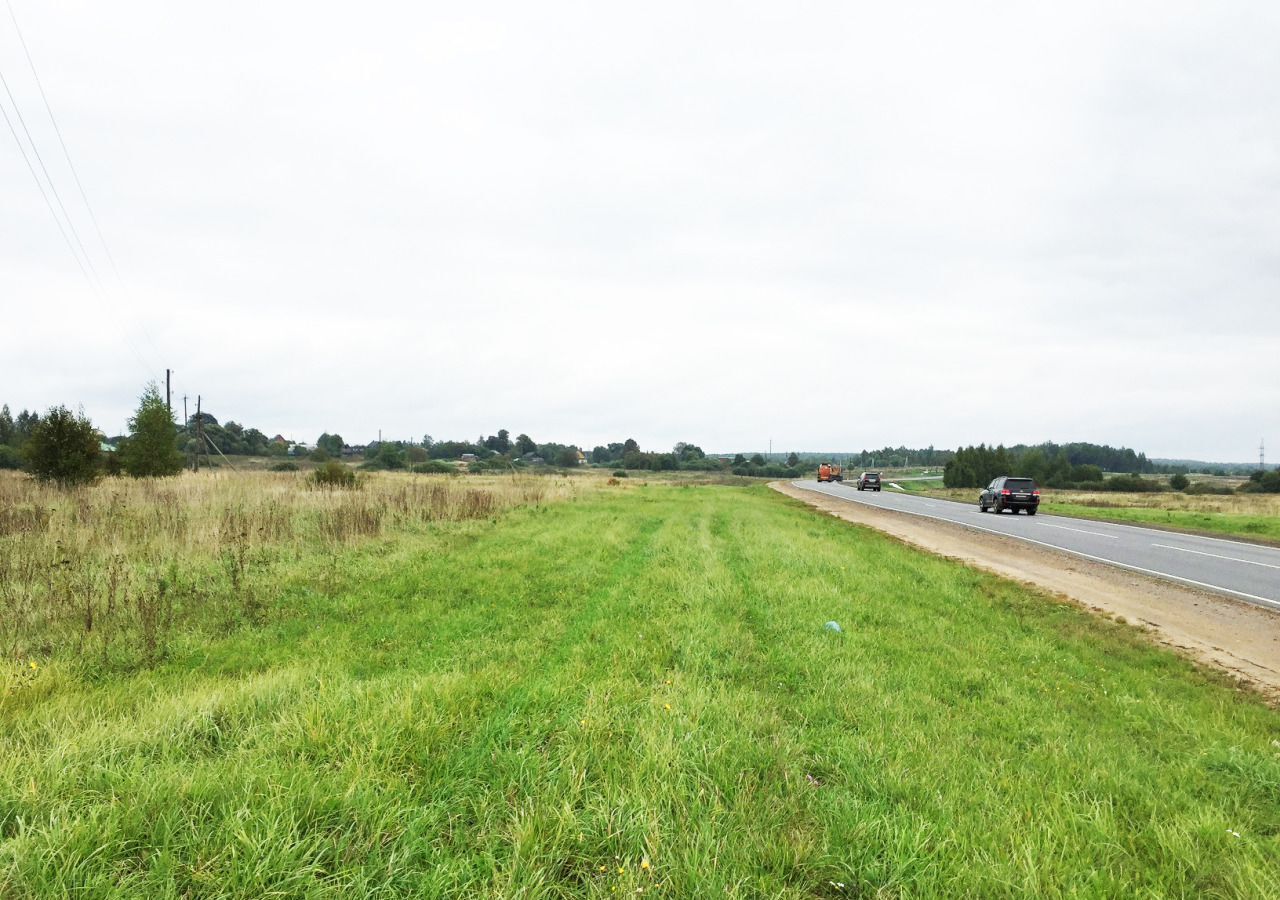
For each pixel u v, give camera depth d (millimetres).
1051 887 2646
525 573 9805
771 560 12023
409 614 7445
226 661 5656
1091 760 4195
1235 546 17391
